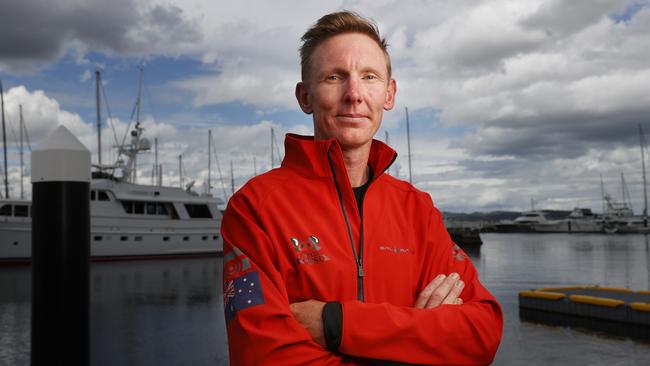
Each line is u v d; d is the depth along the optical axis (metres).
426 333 1.19
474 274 1.52
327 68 1.40
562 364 9.80
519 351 10.66
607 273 27.97
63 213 2.29
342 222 1.33
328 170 1.36
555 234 96.50
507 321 13.55
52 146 2.30
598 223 95.88
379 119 1.45
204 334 13.05
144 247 31.44
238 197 1.38
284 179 1.38
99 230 29.83
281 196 1.34
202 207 34.00
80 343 2.31
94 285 22.02
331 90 1.40
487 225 106.00
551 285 22.95
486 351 1.26
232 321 1.20
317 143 1.35
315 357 1.13
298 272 1.27
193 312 16.14
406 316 1.20
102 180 30.22
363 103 1.39
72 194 2.31
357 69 1.40
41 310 2.26
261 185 1.38
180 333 13.18
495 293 19.97
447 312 1.25
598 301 12.78
